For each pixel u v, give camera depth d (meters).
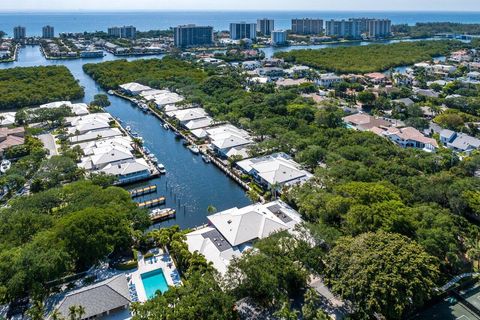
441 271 77.12
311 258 74.12
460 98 199.62
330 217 92.38
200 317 62.53
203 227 99.38
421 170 121.50
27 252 71.75
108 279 73.31
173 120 185.50
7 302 68.88
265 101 192.50
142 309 63.62
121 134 163.38
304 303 71.75
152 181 130.00
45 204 96.75
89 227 79.44
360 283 63.34
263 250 75.56
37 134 162.38
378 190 93.06
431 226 83.56
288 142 142.50
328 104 193.00
